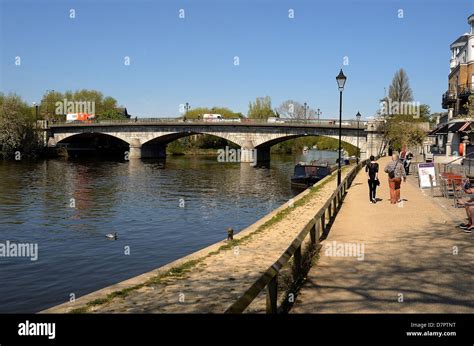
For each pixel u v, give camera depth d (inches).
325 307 288.7
